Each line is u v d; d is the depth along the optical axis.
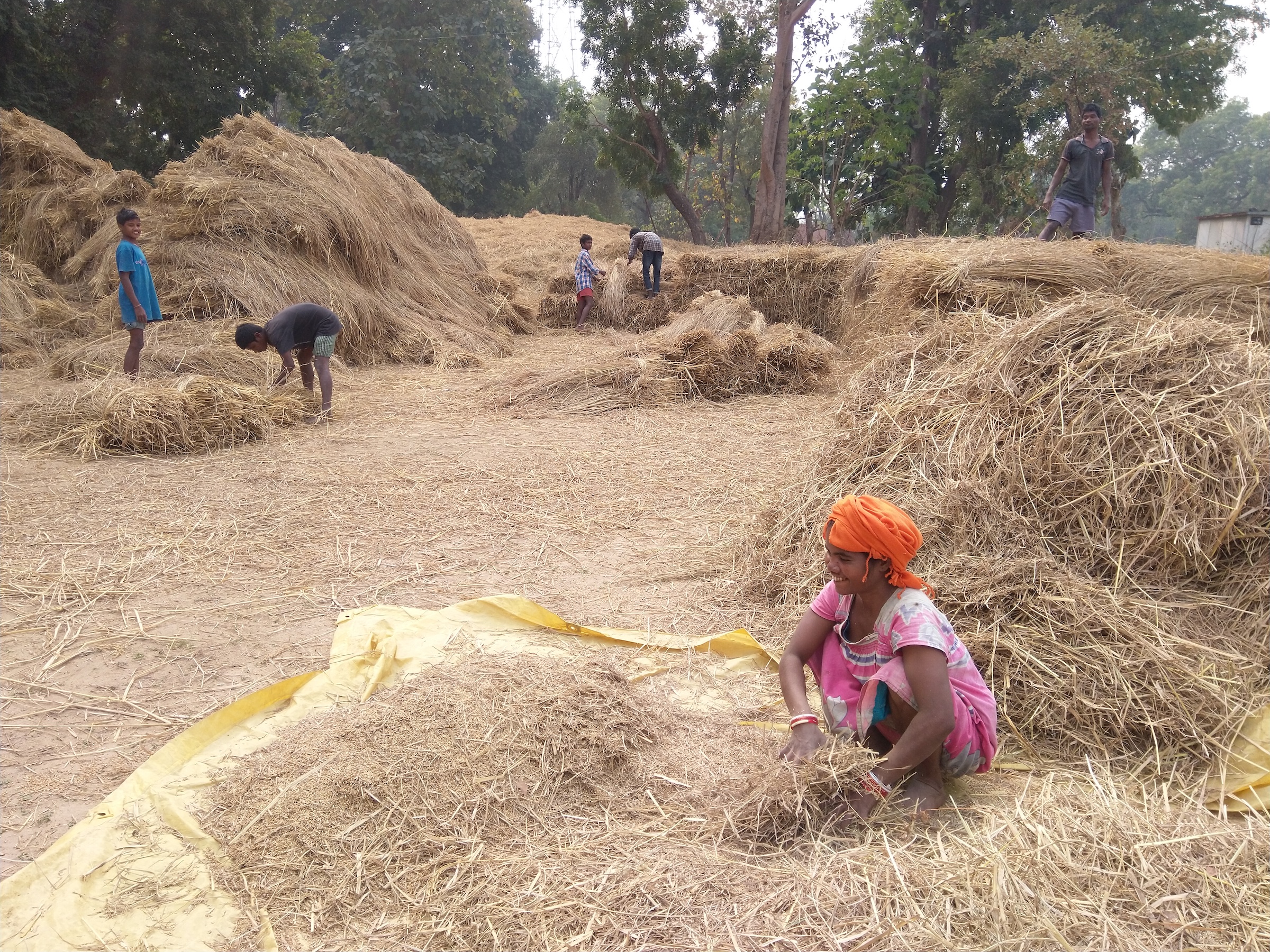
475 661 3.51
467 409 8.94
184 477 6.50
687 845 2.63
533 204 54.44
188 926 2.36
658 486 6.43
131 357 8.65
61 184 13.20
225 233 10.87
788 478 5.45
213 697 3.62
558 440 7.77
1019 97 29.94
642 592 4.66
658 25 28.02
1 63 24.19
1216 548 3.60
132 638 4.09
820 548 4.42
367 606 4.46
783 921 2.27
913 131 33.38
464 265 15.21
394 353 11.43
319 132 40.56
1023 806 2.73
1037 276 8.31
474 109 43.16
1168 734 3.14
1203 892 2.30
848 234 33.88
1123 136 26.80
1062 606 3.49
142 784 2.95
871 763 2.71
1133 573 3.67
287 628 4.21
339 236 11.66
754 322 11.98
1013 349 4.39
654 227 54.62
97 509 5.77
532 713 3.07
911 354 5.17
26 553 5.00
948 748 2.82
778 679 3.62
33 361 10.27
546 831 2.70
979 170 31.47
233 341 9.59
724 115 32.31
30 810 2.91
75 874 2.53
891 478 4.39
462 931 2.31
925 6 33.72
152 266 10.65
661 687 3.66
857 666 2.96
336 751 2.93
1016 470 3.99
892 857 2.43
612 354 10.55
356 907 2.41
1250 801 2.85
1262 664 3.33
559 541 5.38
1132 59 27.97
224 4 28.19
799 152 34.75
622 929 2.28
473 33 41.28
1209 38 30.34
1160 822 2.61
